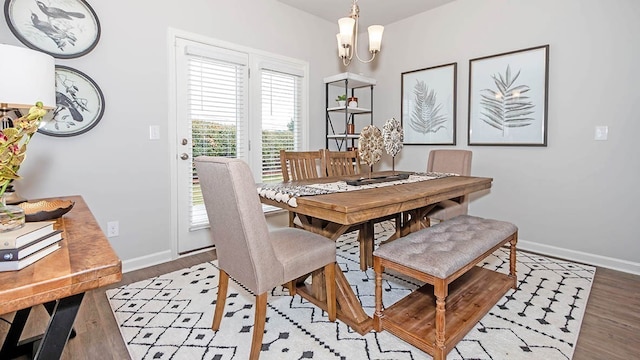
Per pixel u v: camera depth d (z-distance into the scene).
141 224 2.64
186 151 2.86
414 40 3.82
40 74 1.67
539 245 2.99
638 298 2.06
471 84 3.36
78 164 2.32
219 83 3.05
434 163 3.23
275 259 1.46
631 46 2.46
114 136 2.47
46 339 0.76
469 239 1.81
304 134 3.82
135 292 2.17
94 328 1.75
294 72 3.64
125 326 1.77
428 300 1.90
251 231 1.37
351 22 2.15
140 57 2.56
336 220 1.48
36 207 1.29
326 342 1.63
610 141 2.59
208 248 3.07
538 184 2.98
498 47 3.16
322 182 2.30
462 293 1.97
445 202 2.88
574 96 2.74
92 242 0.96
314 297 2.00
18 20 2.05
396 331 1.65
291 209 1.75
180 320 1.83
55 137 2.22
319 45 3.93
